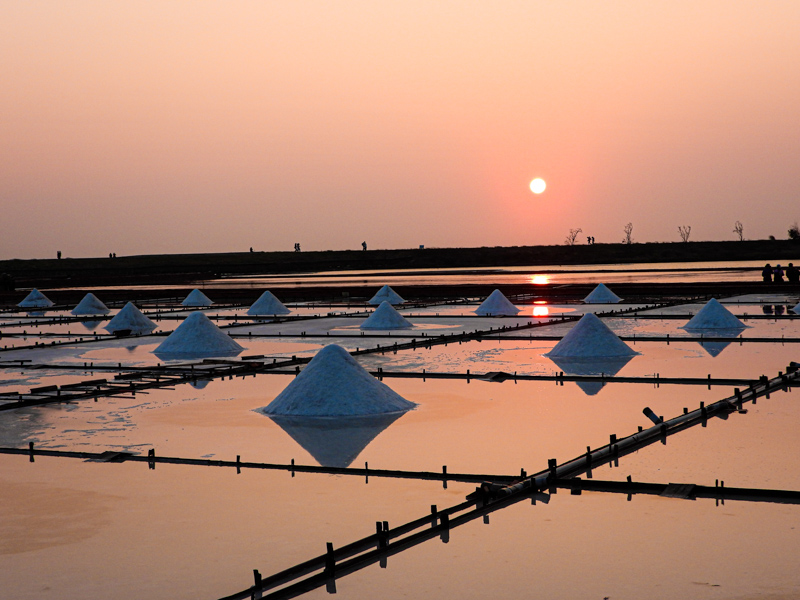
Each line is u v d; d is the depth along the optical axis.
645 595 4.27
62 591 4.49
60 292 41.34
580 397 9.91
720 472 6.46
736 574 4.50
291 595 4.39
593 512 5.62
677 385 10.67
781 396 9.70
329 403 9.20
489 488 5.96
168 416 9.25
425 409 9.38
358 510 5.76
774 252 86.56
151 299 36.59
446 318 22.27
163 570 4.76
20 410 9.76
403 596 4.35
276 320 22.69
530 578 4.54
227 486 6.41
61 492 6.30
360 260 89.25
